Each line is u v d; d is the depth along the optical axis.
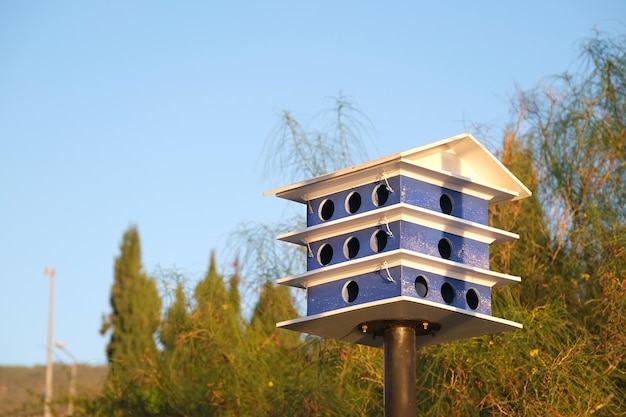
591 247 9.92
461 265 7.08
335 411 9.51
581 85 10.55
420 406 9.26
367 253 7.08
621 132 10.26
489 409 9.07
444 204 7.42
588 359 8.99
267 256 10.96
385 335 7.01
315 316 6.95
